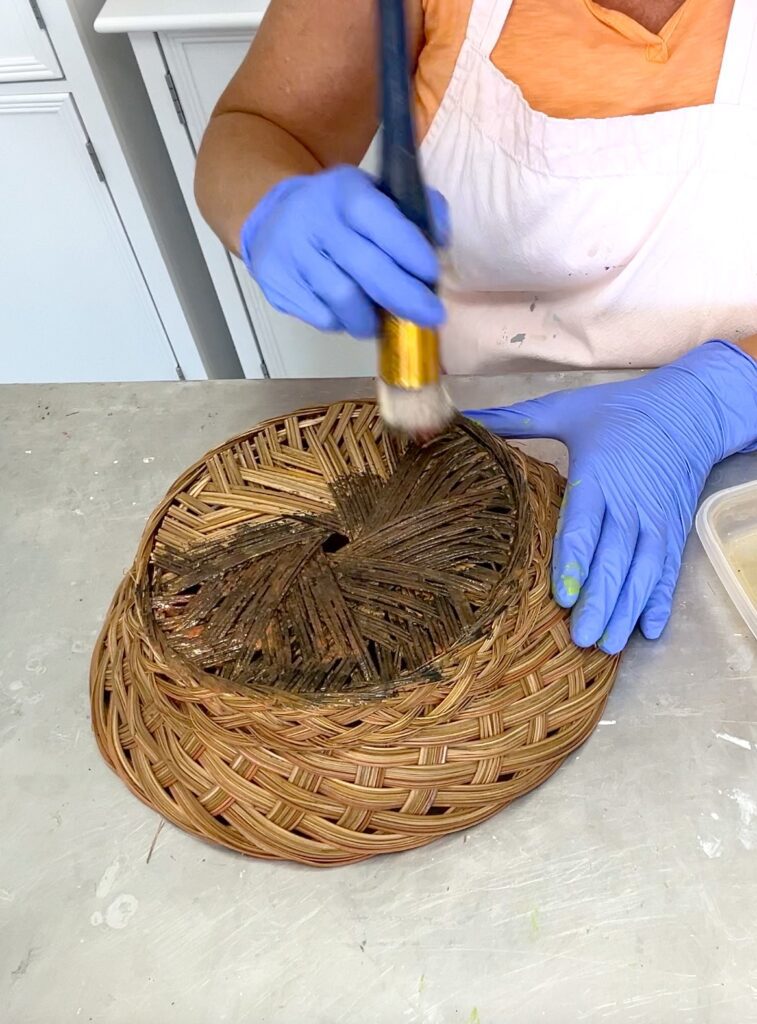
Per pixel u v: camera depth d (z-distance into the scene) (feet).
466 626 1.55
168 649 1.55
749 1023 1.35
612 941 1.44
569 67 2.16
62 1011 1.46
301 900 1.53
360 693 1.47
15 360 4.75
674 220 2.30
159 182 4.08
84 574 2.09
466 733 1.52
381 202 1.56
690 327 2.50
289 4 2.23
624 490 1.95
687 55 2.08
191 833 1.59
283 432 1.99
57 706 1.86
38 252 4.17
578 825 1.56
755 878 1.48
